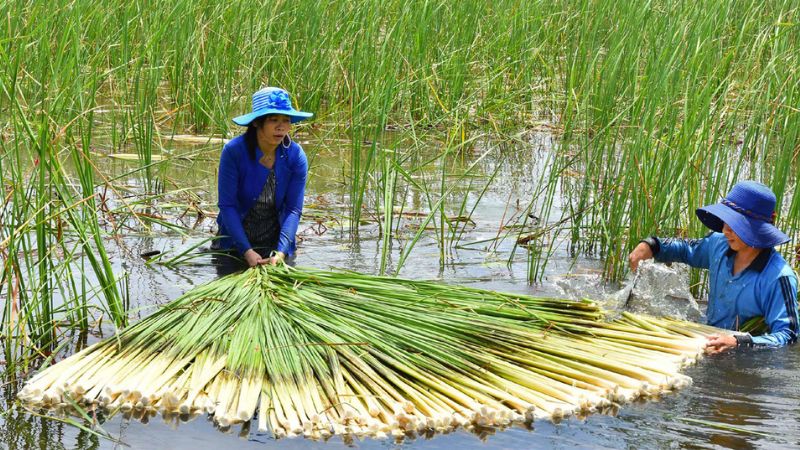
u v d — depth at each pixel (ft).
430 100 31.07
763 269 15.01
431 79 30.63
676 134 19.26
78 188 22.27
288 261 18.89
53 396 12.17
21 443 11.11
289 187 19.24
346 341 13.37
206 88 30.53
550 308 15.65
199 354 13.15
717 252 15.75
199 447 11.07
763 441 11.51
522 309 15.03
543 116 33.42
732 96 21.43
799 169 19.81
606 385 12.80
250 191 18.83
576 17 32.55
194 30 31.63
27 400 12.23
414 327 13.96
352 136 24.04
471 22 34.01
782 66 19.86
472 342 13.91
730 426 11.93
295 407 11.93
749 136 18.49
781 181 18.16
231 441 11.25
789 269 14.97
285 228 18.93
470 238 21.38
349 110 30.99
